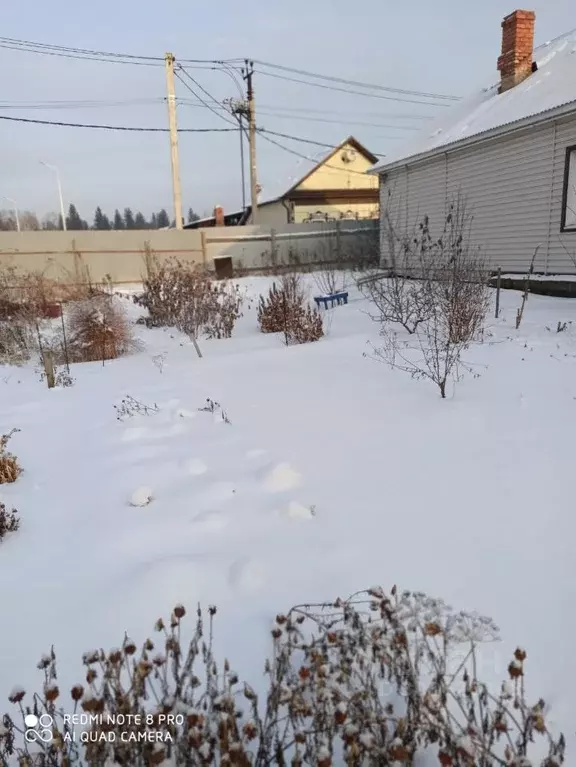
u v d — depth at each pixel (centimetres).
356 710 139
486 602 200
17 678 177
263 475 312
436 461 324
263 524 264
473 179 1221
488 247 1202
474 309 649
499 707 137
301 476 314
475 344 619
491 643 181
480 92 1454
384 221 1617
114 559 244
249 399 492
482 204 1204
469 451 335
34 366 783
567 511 258
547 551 229
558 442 336
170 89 1852
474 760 122
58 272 1625
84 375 691
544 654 176
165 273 1346
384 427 389
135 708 142
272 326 926
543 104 984
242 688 168
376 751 130
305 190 2636
